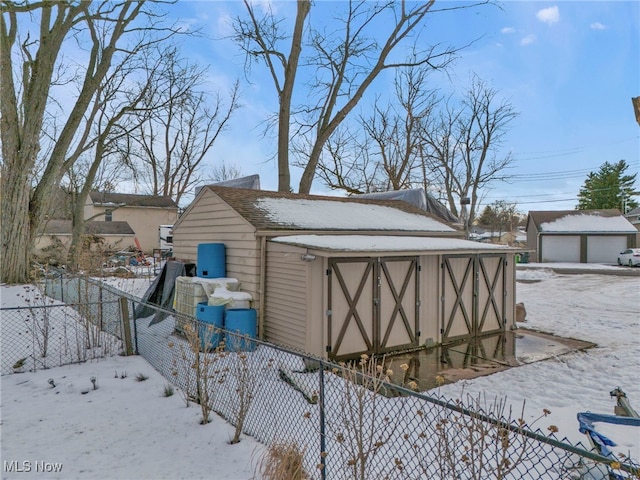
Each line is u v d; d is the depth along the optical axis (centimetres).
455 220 1620
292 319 672
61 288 973
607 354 723
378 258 720
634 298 1361
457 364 675
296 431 361
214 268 805
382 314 724
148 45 1680
